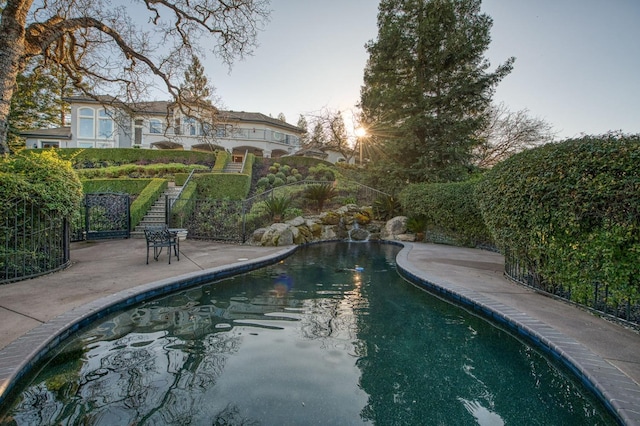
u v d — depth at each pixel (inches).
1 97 281.1
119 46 420.5
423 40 550.6
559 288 178.9
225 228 423.2
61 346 123.1
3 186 191.5
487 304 165.9
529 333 132.0
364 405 91.5
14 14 290.0
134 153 796.6
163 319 157.5
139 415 84.1
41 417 82.3
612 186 134.6
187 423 81.2
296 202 592.4
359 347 130.6
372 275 267.4
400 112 581.6
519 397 97.1
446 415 87.9
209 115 535.5
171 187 600.1
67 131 1112.8
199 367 111.0
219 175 585.6
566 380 107.0
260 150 1254.9
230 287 220.8
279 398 93.6
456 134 555.8
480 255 340.5
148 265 253.4
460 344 134.3
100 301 158.2
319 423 82.7
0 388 85.4
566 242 163.0
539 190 173.9
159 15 449.7
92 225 413.4
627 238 130.3
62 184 233.1
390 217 580.1
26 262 210.1
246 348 127.1
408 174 596.1
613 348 113.8
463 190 409.4
